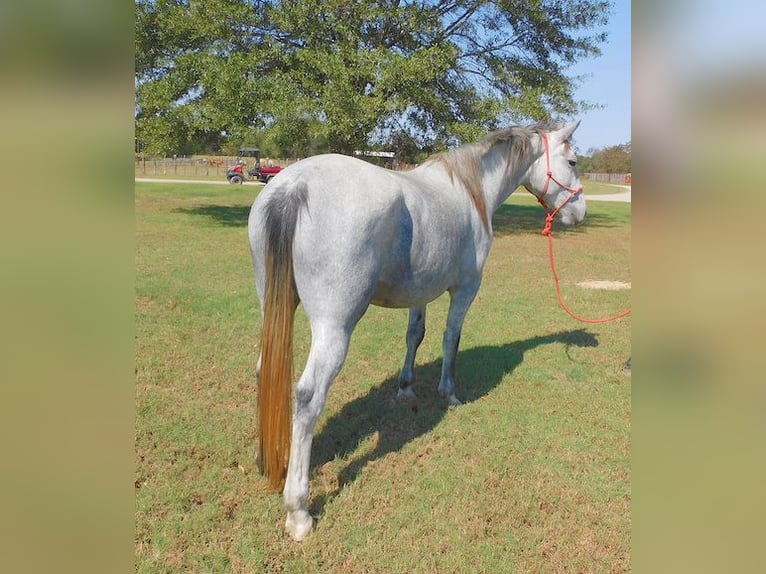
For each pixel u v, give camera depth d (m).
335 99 11.85
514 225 16.59
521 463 3.33
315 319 2.49
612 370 4.98
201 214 15.07
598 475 3.25
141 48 14.05
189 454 3.21
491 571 2.44
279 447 2.52
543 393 4.41
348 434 3.59
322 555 2.48
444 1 14.55
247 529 2.60
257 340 5.31
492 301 7.36
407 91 12.70
